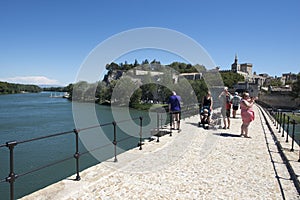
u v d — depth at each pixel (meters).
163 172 6.19
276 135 11.03
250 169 6.46
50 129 32.69
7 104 83.06
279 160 7.26
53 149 21.39
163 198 4.74
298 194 4.94
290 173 6.15
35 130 32.03
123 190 5.05
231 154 7.93
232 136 11.00
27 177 14.77
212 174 6.08
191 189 5.18
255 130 12.81
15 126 35.22
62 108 65.62
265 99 72.00
